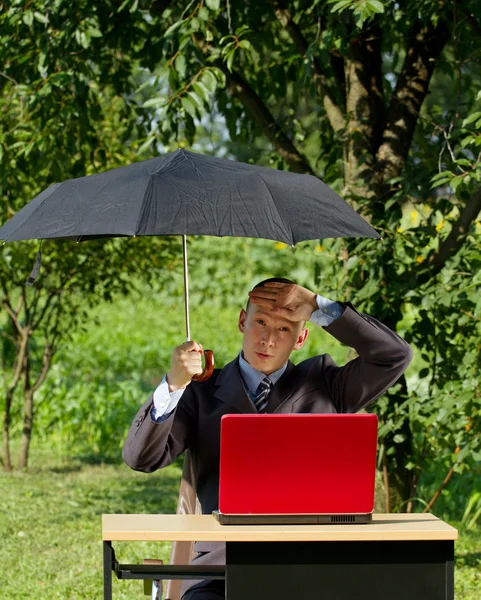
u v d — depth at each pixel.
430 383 5.72
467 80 6.61
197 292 16.84
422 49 6.04
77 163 7.11
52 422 10.41
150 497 8.21
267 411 3.45
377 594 2.78
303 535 2.73
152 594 3.00
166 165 3.16
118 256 8.67
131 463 3.20
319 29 5.58
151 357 12.99
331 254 5.83
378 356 3.34
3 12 6.36
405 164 5.97
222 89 7.20
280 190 3.21
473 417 5.44
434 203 5.66
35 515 7.40
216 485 3.38
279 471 2.84
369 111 6.05
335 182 6.05
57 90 6.50
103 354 12.55
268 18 6.91
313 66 6.16
